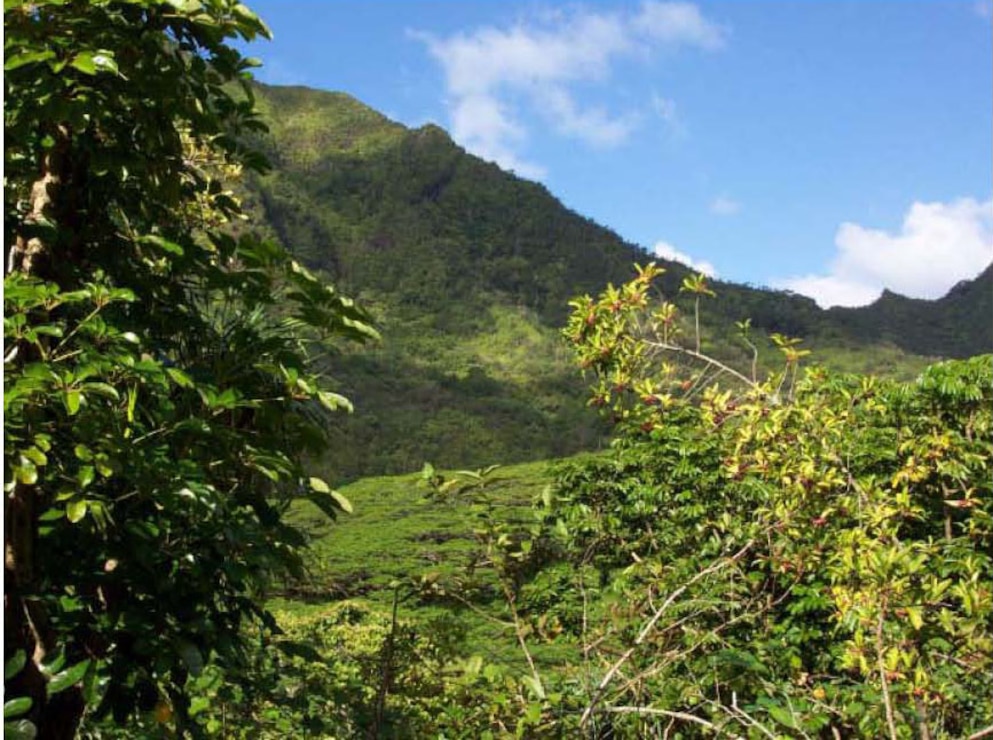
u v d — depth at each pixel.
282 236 91.38
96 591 2.98
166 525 2.98
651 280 4.74
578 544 5.65
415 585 3.39
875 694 3.24
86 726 3.28
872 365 84.12
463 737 3.29
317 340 3.33
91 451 2.60
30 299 2.48
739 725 3.34
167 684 3.04
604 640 3.43
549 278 102.44
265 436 3.15
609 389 4.75
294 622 9.88
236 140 3.46
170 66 2.91
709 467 5.89
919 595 2.99
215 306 3.41
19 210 3.16
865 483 4.29
